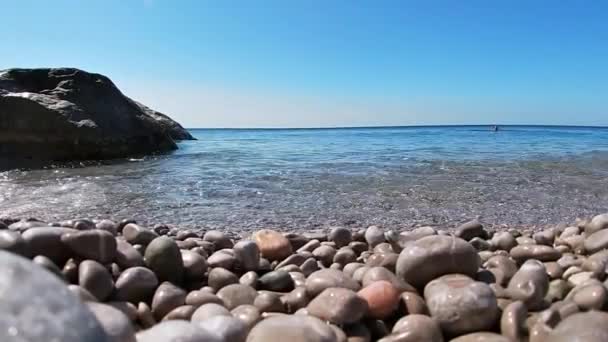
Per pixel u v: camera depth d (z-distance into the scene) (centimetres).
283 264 432
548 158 1616
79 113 1447
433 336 257
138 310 292
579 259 411
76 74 1572
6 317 130
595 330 221
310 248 486
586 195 869
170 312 290
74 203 745
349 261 449
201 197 814
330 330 237
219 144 2595
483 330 267
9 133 1309
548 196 855
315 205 759
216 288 350
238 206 744
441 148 2270
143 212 691
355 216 689
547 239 503
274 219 663
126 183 956
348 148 2278
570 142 3042
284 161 1476
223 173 1135
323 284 312
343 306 268
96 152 1451
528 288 302
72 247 324
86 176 1060
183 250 405
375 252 475
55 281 150
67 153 1388
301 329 230
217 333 224
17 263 149
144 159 1498
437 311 277
